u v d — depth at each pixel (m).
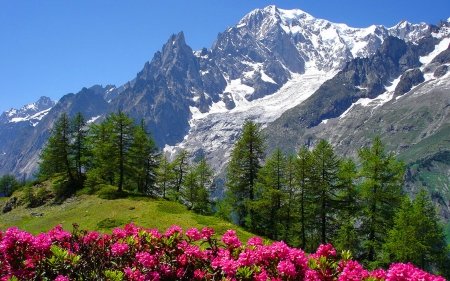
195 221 35.97
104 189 51.22
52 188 55.94
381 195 30.03
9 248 5.92
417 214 27.73
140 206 42.41
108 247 6.89
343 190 34.56
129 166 51.34
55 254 5.89
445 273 27.48
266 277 6.06
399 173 30.11
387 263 29.02
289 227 38.50
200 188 51.34
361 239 32.22
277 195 37.44
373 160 30.22
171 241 7.13
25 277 5.85
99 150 52.72
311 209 36.22
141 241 7.23
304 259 6.65
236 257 7.17
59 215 42.66
